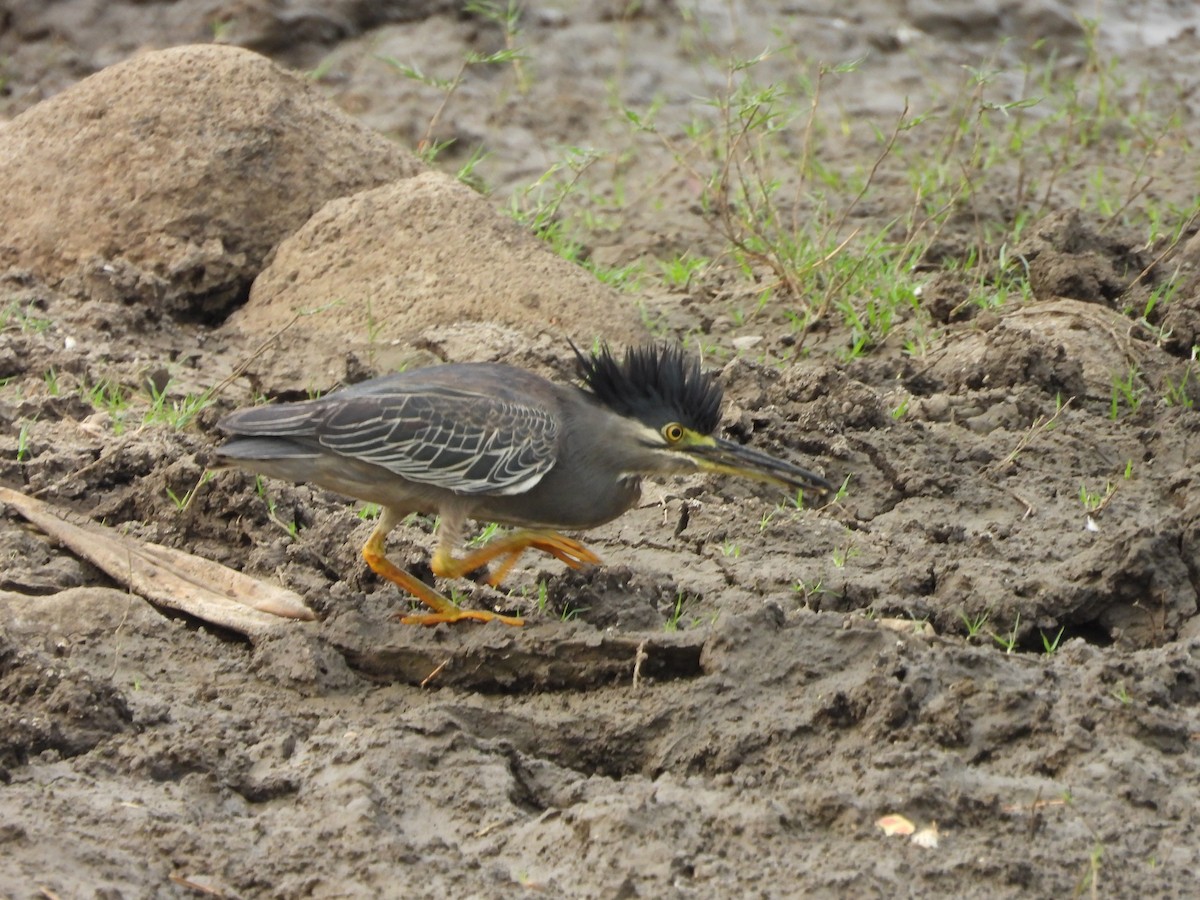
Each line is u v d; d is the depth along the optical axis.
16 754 9.11
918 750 9.25
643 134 22.33
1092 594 11.41
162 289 15.98
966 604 11.39
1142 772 9.12
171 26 24.41
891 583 11.73
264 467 10.75
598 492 11.07
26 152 17.09
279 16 24.12
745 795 9.13
